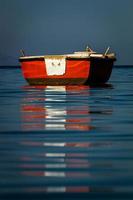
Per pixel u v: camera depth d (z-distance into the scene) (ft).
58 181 103.76
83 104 280.72
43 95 357.00
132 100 310.24
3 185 100.99
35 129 174.70
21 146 140.97
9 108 256.32
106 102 294.87
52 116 216.54
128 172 110.73
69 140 151.23
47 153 130.82
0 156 127.24
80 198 93.81
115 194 95.71
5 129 175.01
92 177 106.73
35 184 101.71
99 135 161.07
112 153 130.82
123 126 183.11
